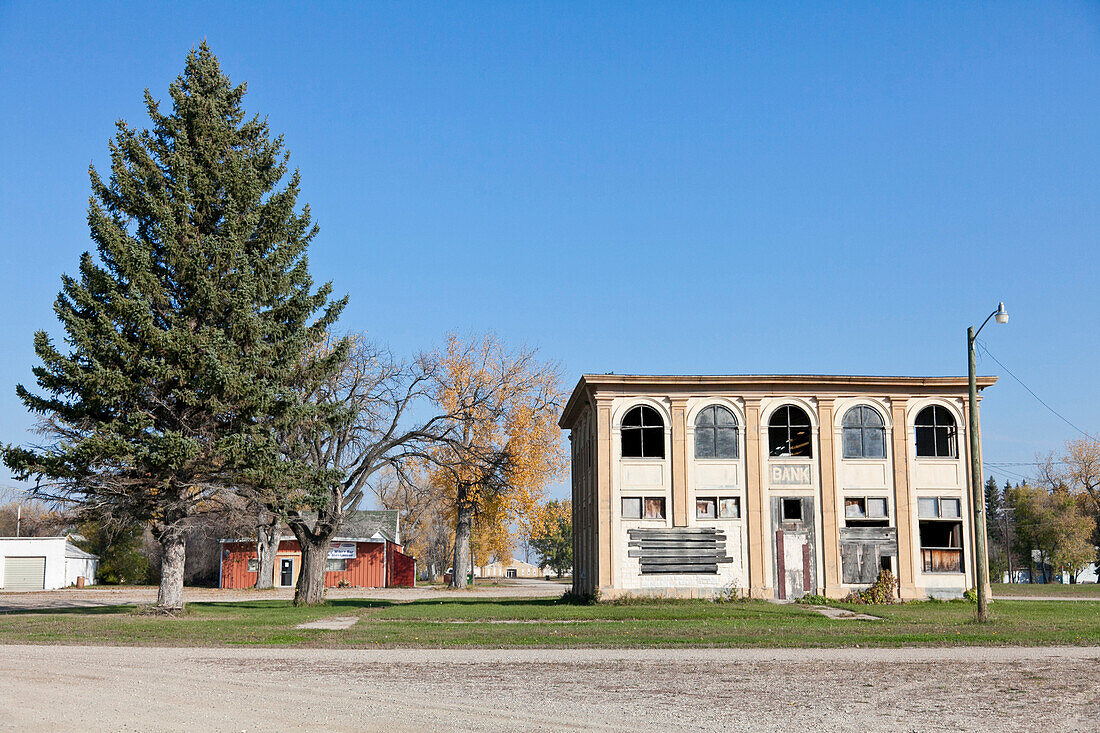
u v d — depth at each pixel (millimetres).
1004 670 17531
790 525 39875
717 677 16688
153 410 31656
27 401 31391
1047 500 99562
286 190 34625
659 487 40000
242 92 35844
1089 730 11891
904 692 14914
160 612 32969
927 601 39219
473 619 31000
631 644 22078
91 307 30703
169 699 14125
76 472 31062
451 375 60656
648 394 40719
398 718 12570
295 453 37875
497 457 47562
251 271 32750
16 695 14477
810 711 13219
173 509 32375
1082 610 35562
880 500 40312
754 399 40656
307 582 41375
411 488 47469
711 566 39500
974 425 30844
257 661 19266
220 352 30859
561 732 11672
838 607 36156
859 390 40969
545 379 63312
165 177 32969
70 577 77375
